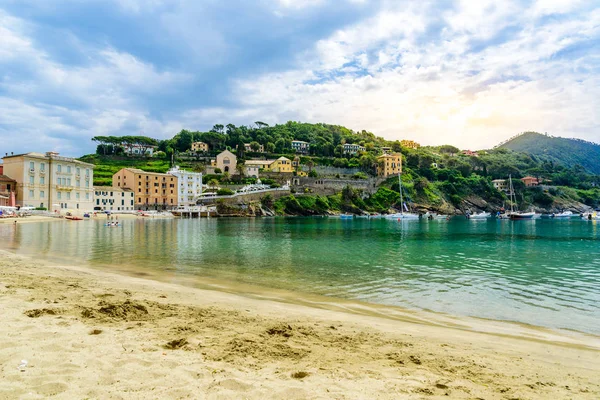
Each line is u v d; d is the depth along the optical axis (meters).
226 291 16.83
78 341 8.12
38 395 5.61
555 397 6.75
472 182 193.38
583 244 44.44
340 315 13.05
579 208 196.75
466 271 24.12
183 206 127.00
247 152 196.12
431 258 30.56
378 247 38.88
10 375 6.21
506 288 18.89
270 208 139.25
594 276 22.66
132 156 170.88
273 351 8.40
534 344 10.54
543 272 24.02
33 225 64.94
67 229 57.09
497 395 6.69
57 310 10.65
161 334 9.12
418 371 7.72
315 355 8.35
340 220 113.88
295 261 27.67
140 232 54.16
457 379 7.39
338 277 21.38
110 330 9.15
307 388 6.43
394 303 15.52
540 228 78.69
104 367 6.82
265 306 13.85
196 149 189.12
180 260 27.19
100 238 43.31
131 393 5.87
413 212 165.88
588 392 7.05
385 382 6.96
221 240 44.31
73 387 5.95
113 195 115.44
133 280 18.50
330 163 195.75
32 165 90.50
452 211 173.00
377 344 9.59
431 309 14.66
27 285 14.52
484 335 11.30
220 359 7.64
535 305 15.48
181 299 14.09
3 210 76.38
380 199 169.25
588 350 10.12
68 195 98.25
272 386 6.43
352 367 7.71
